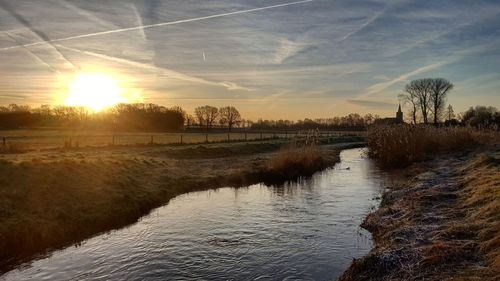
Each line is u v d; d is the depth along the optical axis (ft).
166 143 153.99
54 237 48.34
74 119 329.31
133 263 41.37
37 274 39.32
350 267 34.19
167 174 86.17
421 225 41.52
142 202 65.21
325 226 52.37
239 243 46.55
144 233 51.42
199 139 200.64
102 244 47.62
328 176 98.22
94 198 60.29
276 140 204.03
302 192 77.97
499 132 121.19
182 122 367.45
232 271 38.45
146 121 344.28
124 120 337.11
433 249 32.50
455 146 112.88
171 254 43.57
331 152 148.36
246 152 150.41
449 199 50.31
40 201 53.98
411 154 108.37
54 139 164.04
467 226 36.88
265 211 62.03
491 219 36.83
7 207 49.60
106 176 69.56
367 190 77.71
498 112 230.48
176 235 50.29
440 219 42.29
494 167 61.52
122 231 52.70
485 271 26.86
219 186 85.87
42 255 44.34
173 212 62.28
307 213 59.98
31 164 61.67
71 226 51.34
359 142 247.50
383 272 31.68
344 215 57.98
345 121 419.33
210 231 51.65
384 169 107.96
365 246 43.68
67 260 42.78
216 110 415.44
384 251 35.32
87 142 150.51
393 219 48.62
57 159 69.97
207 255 42.88
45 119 314.35
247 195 76.02
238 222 55.72
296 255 41.93
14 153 100.27
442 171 76.84
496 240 30.99
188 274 38.09
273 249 44.06
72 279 37.91
